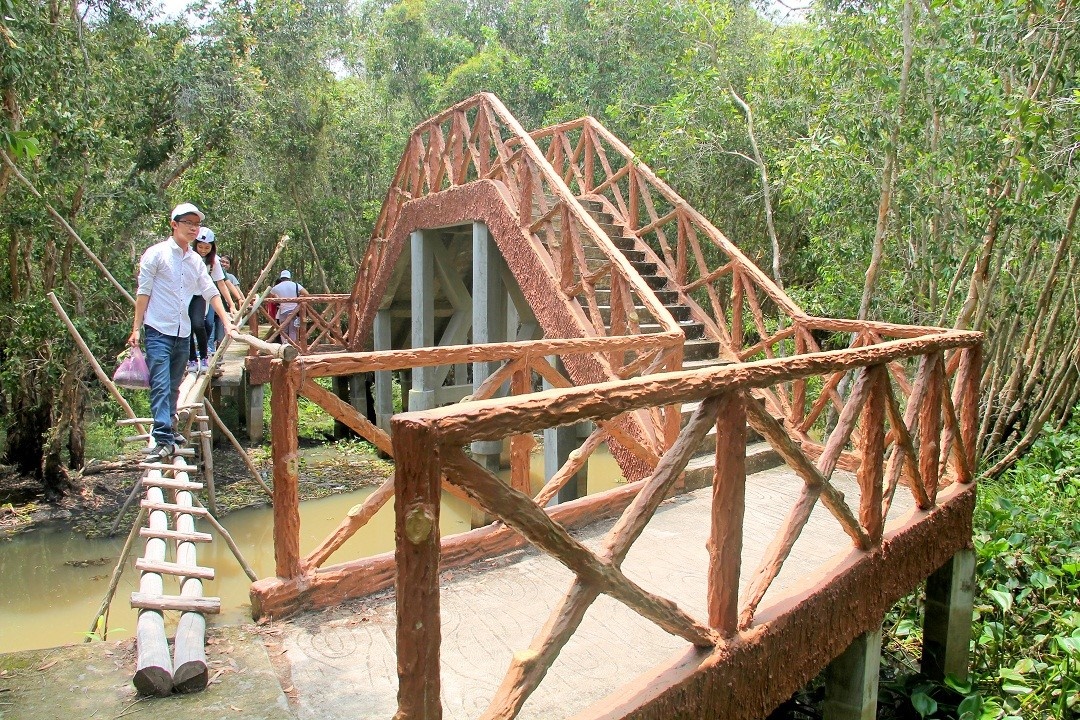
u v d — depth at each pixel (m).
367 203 18.31
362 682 2.25
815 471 2.46
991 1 5.04
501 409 1.41
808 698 4.02
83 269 9.01
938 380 3.53
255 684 2.17
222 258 7.38
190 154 11.76
